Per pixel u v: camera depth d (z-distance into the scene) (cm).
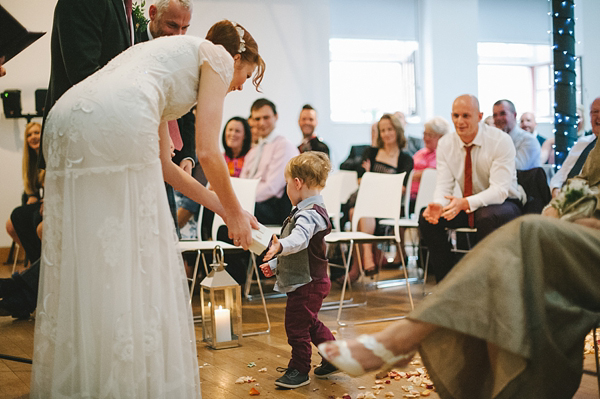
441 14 884
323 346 138
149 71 176
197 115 182
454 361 145
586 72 948
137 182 172
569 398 138
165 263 176
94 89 173
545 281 136
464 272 135
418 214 517
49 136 178
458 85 895
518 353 126
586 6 942
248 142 587
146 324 170
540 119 971
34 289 383
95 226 169
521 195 409
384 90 910
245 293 476
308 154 259
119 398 163
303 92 829
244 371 258
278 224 506
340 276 524
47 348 175
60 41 228
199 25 786
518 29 955
